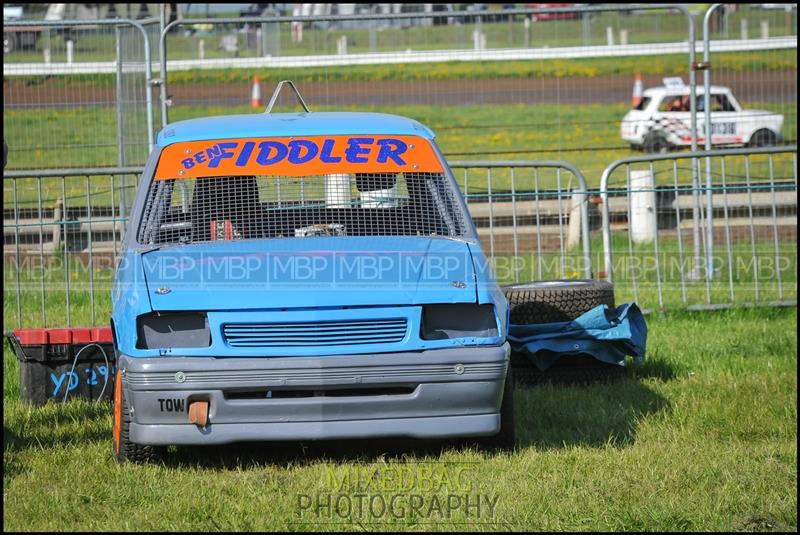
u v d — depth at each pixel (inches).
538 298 819.4
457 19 1460.4
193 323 575.5
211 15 2940.5
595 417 711.1
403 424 570.6
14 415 734.5
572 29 2324.1
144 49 1149.7
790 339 973.8
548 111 2679.6
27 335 771.4
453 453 619.8
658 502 531.2
